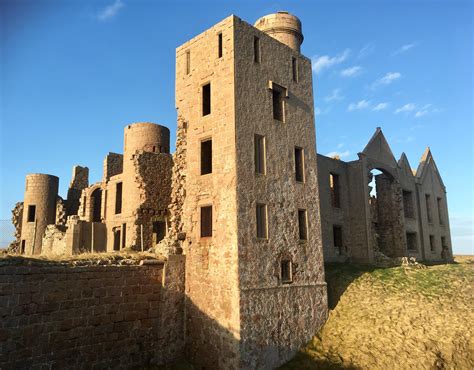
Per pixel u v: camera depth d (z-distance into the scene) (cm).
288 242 1844
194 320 1708
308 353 1741
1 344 1227
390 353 1656
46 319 1339
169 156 2817
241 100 1756
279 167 1881
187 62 2012
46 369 1320
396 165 3356
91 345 1448
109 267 1547
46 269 1359
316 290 1942
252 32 1886
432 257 3662
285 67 2042
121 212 2897
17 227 3956
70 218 3017
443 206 4078
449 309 1848
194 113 1911
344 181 3025
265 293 1667
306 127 2106
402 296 2027
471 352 1602
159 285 1712
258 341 1586
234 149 1680
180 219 1873
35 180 3894
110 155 3444
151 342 1638
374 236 2862
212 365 1591
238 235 1609
